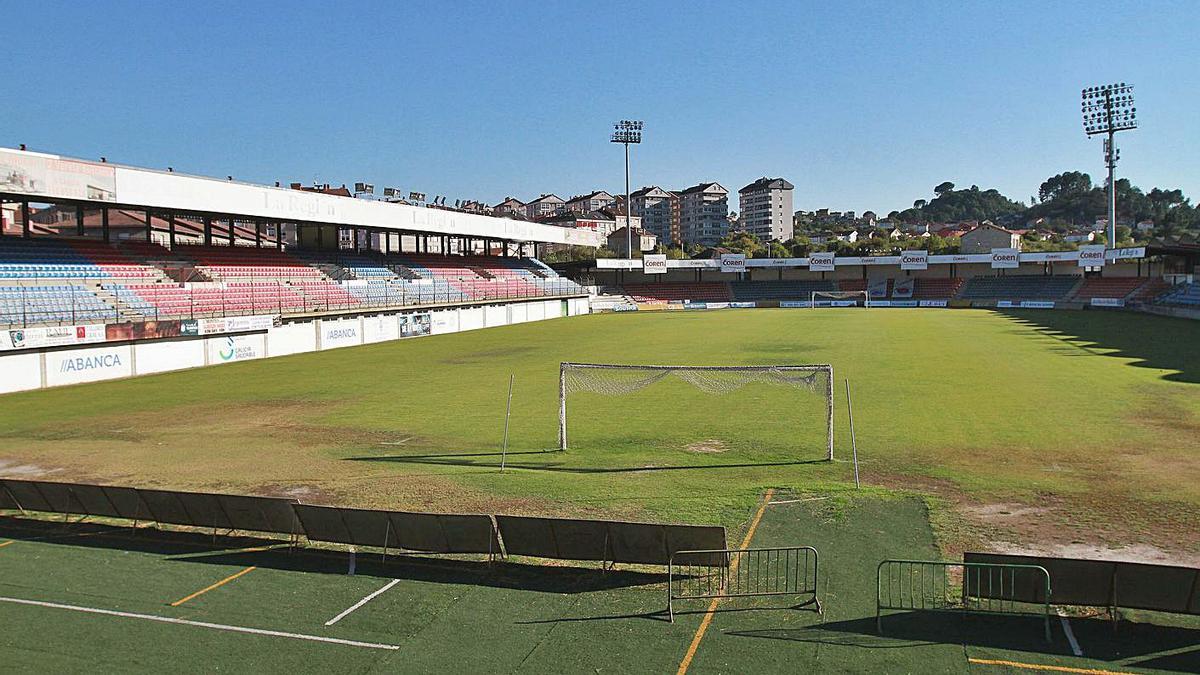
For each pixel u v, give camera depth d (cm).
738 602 1199
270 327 4809
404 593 1262
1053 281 9475
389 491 1805
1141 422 2402
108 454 2230
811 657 1027
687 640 1082
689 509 1636
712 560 1243
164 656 1063
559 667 1017
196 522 1525
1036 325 6209
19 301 3925
